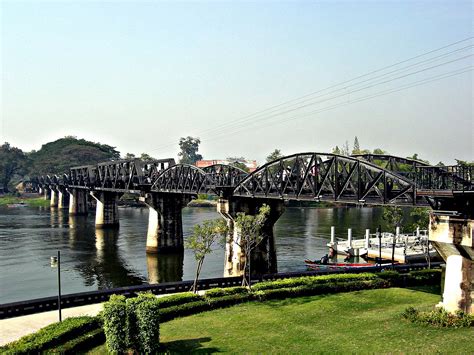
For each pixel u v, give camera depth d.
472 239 28.67
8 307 35.25
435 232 30.86
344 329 30.47
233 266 57.09
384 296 40.16
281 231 102.38
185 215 139.88
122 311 27.05
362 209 162.38
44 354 26.00
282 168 47.62
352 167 38.19
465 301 29.56
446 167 31.08
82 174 134.00
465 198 29.36
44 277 60.91
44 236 97.94
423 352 24.52
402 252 71.00
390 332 28.70
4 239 93.19
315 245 84.12
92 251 80.50
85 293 39.50
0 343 29.59
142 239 95.00
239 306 37.94
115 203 114.12
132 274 63.34
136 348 27.05
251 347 27.72
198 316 35.47
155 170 86.06
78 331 29.30
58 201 178.25
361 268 53.03
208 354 26.81
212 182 61.66
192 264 70.06
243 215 47.38
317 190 41.94
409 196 33.66
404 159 40.28
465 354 23.70
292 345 27.81
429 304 35.41
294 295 40.72
